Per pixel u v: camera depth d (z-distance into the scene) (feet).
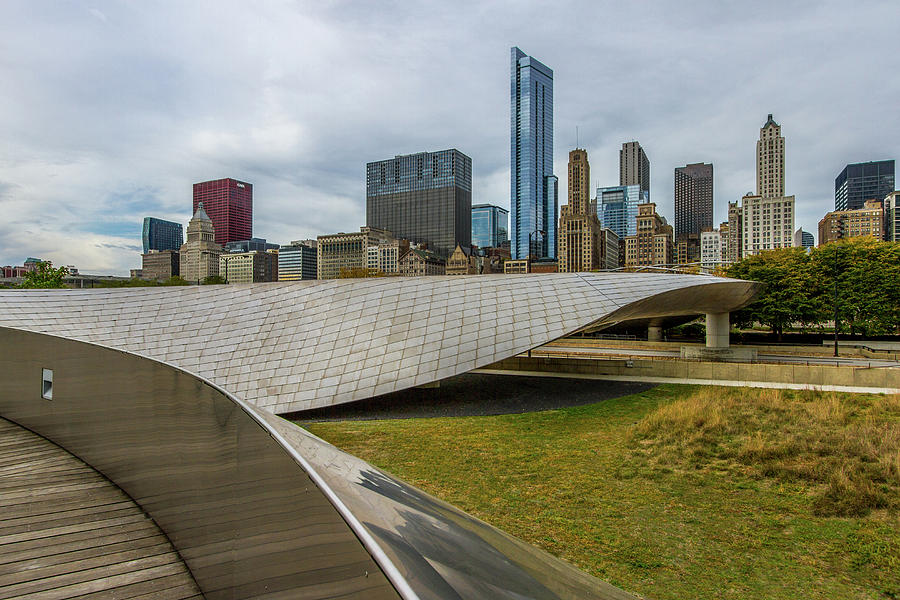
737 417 55.26
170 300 80.43
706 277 88.58
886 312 155.22
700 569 25.25
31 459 28.14
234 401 13.08
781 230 560.61
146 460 21.22
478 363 68.18
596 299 77.77
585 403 70.79
